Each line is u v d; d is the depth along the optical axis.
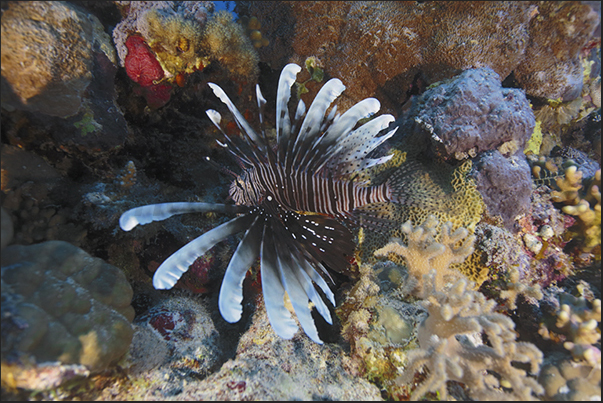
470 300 0.39
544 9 0.52
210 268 0.54
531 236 0.52
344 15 0.59
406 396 0.41
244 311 0.54
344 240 0.51
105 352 0.38
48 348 0.35
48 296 0.37
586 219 0.50
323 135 0.48
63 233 0.47
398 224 0.53
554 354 0.43
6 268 0.37
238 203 0.51
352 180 0.51
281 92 0.46
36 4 0.43
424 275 0.43
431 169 0.55
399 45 0.58
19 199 0.46
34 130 0.47
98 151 0.50
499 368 0.39
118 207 0.50
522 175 0.50
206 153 0.64
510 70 0.56
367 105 0.47
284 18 0.62
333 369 0.44
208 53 0.54
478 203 0.50
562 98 0.59
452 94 0.50
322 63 0.63
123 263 0.52
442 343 0.39
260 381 0.41
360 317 0.46
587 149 0.68
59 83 0.45
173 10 0.53
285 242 0.47
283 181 0.48
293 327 0.40
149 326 0.46
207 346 0.47
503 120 0.49
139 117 0.57
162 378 0.41
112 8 0.52
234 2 0.66
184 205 0.41
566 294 0.46
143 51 0.51
